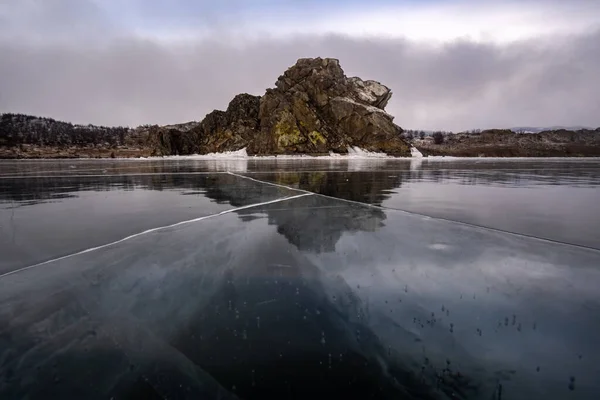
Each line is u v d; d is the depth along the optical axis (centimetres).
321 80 3884
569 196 739
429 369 179
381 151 3781
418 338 205
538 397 159
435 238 408
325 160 3011
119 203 652
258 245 379
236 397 160
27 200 686
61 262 326
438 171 1519
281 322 223
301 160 3022
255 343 201
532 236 416
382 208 602
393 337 207
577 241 393
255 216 532
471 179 1141
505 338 204
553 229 450
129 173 1380
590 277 289
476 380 171
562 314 230
